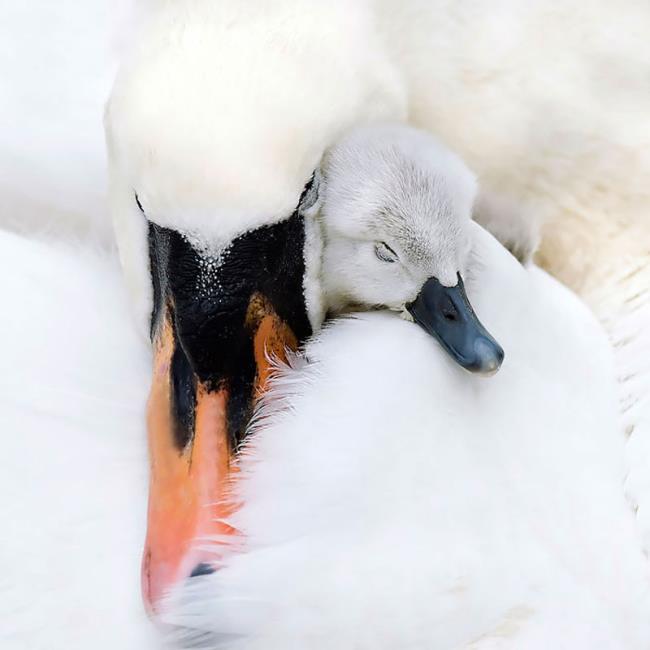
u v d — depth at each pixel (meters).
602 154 7.09
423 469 5.79
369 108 6.00
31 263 6.52
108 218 7.12
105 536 5.80
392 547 5.73
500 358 5.74
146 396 6.10
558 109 6.93
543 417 6.15
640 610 6.24
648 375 6.84
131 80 5.39
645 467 6.57
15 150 7.18
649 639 6.26
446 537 5.80
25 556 5.76
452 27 6.68
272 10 5.59
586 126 7.01
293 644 5.69
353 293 6.00
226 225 5.39
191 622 5.53
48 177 7.19
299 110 5.48
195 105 5.30
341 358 5.86
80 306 6.37
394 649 5.78
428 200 5.80
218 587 5.53
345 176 5.78
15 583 5.73
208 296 5.49
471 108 6.88
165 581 5.39
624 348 7.02
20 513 5.82
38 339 6.21
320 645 5.71
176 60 5.36
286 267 5.71
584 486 6.20
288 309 5.78
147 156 5.31
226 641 5.67
